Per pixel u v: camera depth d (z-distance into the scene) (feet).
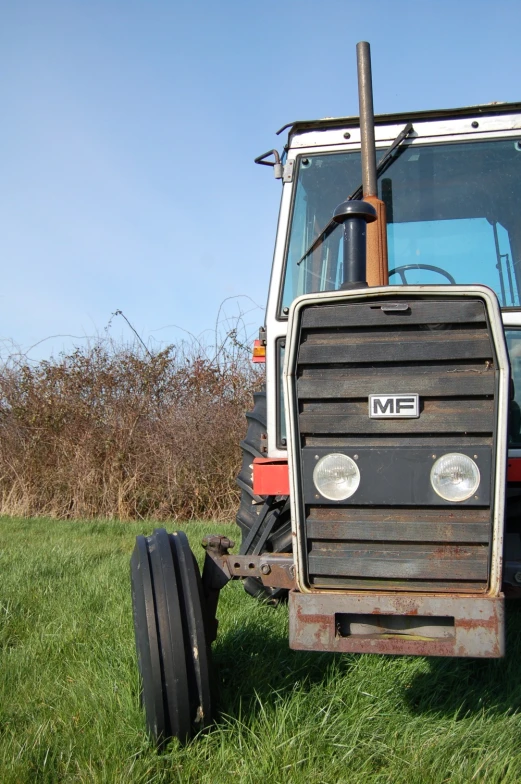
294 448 8.63
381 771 8.62
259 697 10.03
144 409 33.40
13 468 33.86
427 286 8.25
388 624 8.34
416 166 12.84
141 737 9.25
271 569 9.53
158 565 9.39
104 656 12.08
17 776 8.48
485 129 12.73
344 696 10.55
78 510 32.37
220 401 32.60
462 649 7.95
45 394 34.32
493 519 8.13
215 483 31.48
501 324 8.13
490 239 12.43
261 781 8.30
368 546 8.54
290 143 13.30
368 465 8.44
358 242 9.23
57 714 10.25
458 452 8.23
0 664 12.10
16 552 21.08
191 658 9.07
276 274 12.88
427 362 8.31
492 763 8.64
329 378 8.55
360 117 11.92
